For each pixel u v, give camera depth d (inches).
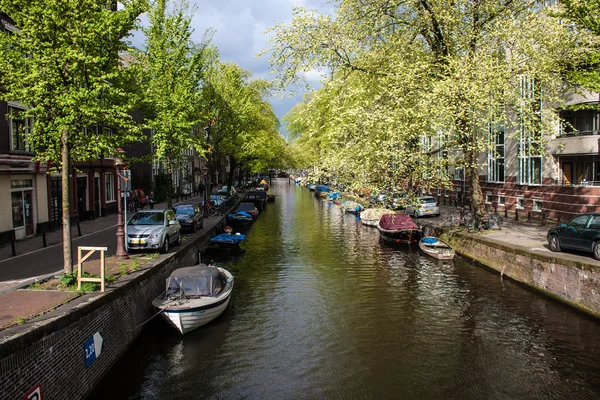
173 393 356.8
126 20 452.8
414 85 633.0
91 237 766.5
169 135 805.9
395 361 412.2
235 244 919.0
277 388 365.7
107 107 436.1
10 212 694.5
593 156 921.5
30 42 396.5
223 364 406.0
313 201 2257.6
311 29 668.1
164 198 1649.9
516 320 498.3
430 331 478.0
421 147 712.4
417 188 762.8
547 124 667.4
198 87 934.4
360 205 1614.2
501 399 346.6
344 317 522.6
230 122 1343.5
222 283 541.3
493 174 1253.1
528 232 786.2
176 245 701.9
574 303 502.0
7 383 240.4
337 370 395.9
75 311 317.7
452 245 865.5
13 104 699.4
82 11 407.8
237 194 2215.8
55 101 396.5
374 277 693.3
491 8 668.7
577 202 877.2
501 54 674.8
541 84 668.7
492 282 643.5
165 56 818.8
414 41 716.7
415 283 653.9
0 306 331.3
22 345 253.1
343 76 714.2
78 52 397.1
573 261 502.6
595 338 444.8
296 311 542.6
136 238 594.2
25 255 583.5
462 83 598.9
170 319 450.0
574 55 629.3
